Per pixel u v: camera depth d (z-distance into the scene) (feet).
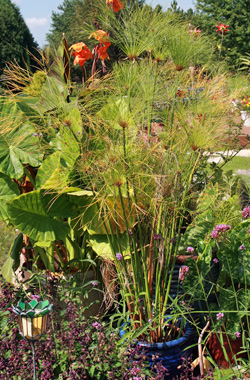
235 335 8.25
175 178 8.16
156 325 8.30
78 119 9.13
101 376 7.64
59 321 8.89
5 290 9.35
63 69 10.35
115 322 10.11
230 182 11.39
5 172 9.80
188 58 8.52
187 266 8.56
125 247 8.84
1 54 97.60
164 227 8.24
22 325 6.89
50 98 10.03
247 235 8.64
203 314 8.96
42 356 7.77
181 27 8.75
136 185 8.29
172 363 8.15
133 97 8.88
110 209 8.78
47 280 9.53
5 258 15.35
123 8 8.70
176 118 8.91
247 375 7.98
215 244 9.07
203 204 9.55
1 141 9.99
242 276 8.52
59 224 9.64
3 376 7.55
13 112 10.07
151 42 8.46
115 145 8.22
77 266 10.31
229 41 86.43
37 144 10.14
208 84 9.12
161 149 8.44
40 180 9.66
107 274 9.45
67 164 9.64
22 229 9.20
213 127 8.18
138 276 8.43
